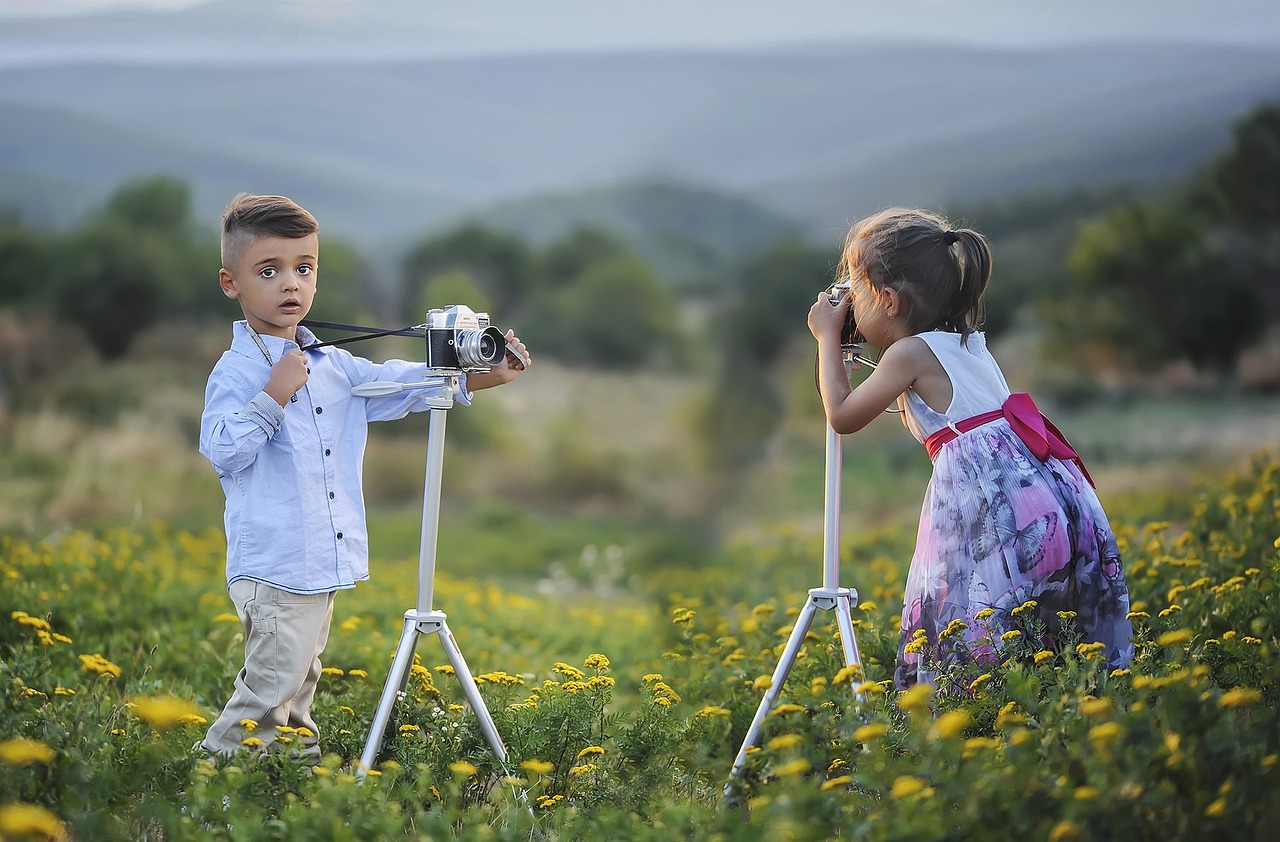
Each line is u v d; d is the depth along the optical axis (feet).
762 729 11.46
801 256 102.63
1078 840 8.10
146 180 93.91
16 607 18.98
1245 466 46.52
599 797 10.91
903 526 34.53
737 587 26.68
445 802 10.98
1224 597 13.96
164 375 82.23
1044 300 86.48
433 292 101.35
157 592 21.88
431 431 11.57
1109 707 9.43
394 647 18.06
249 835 9.08
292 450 11.94
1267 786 8.82
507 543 60.13
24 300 84.28
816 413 86.22
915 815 8.60
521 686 14.17
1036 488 12.07
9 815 7.98
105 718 12.57
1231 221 85.35
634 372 97.09
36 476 61.11
